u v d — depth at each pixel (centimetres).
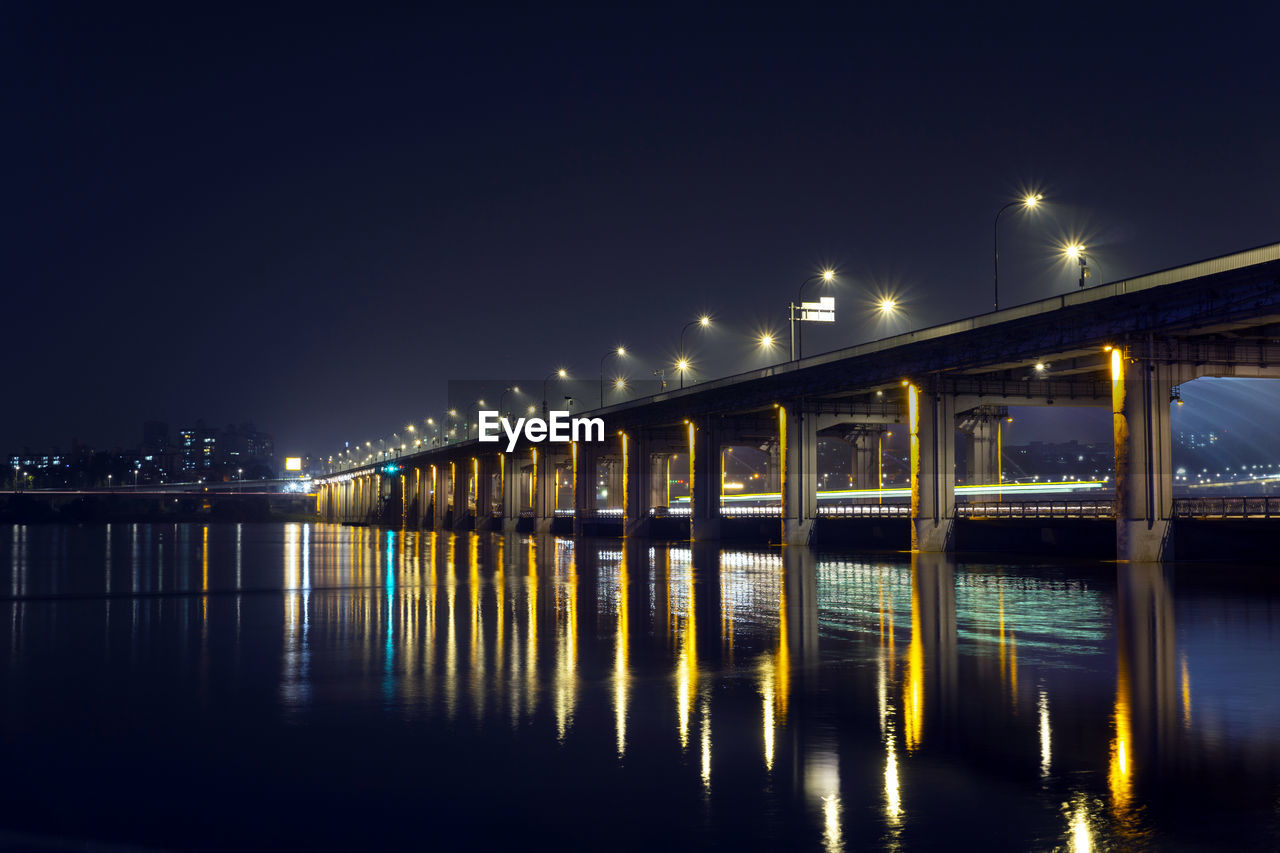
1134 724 1655
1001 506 7250
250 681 2175
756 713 1791
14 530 19575
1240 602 3416
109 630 3134
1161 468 5019
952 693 1936
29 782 1410
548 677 2188
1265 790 1302
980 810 1246
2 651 2667
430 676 2219
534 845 1159
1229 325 4606
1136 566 4928
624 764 1473
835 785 1358
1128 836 1152
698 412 10031
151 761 1513
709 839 1170
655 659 2427
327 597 4262
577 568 6119
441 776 1423
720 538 10075
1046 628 2852
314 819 1252
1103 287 5178
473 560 7256
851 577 4984
